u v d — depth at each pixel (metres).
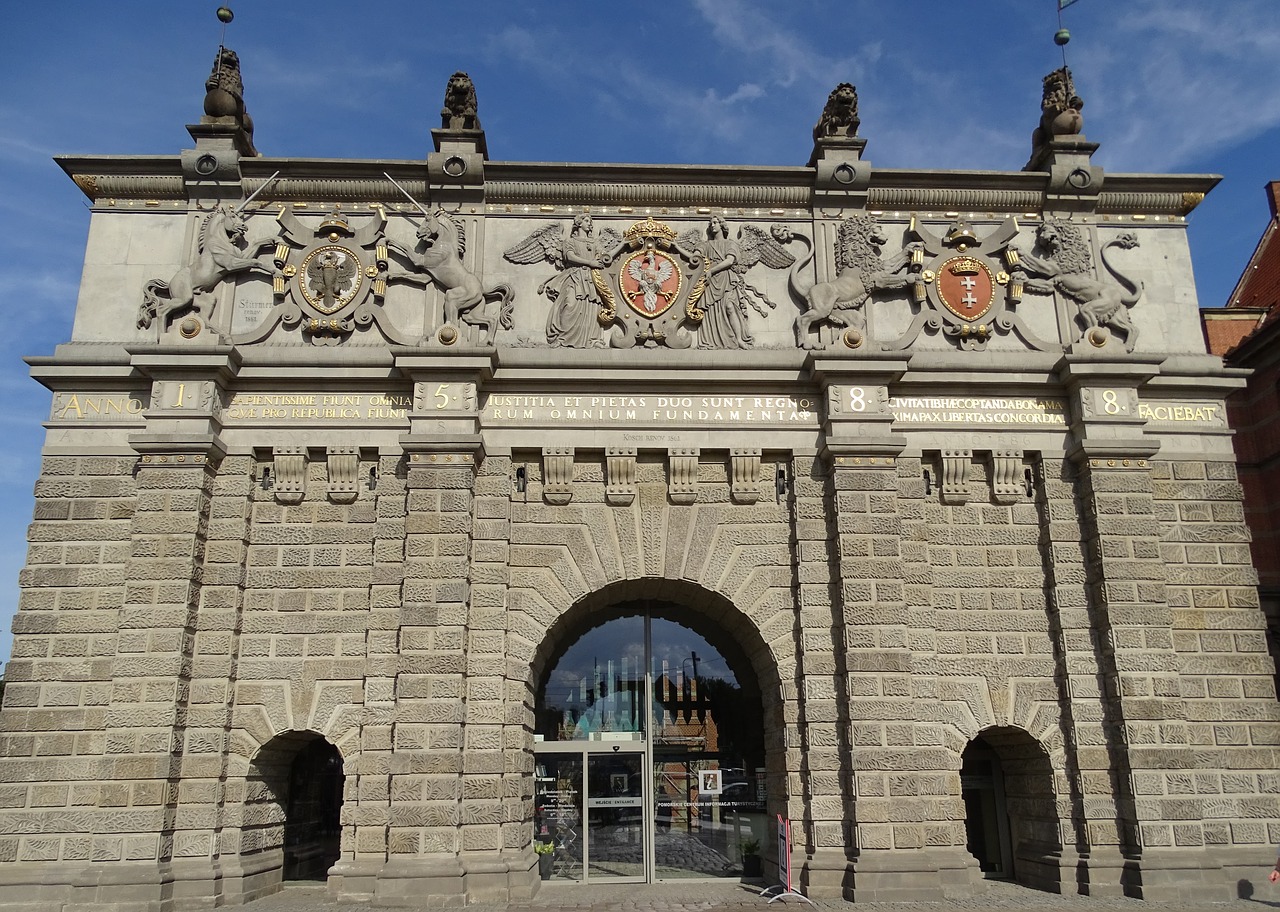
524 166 23.33
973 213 24.42
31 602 20.91
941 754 20.89
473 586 21.27
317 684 21.03
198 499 21.09
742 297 23.44
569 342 22.84
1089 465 22.42
